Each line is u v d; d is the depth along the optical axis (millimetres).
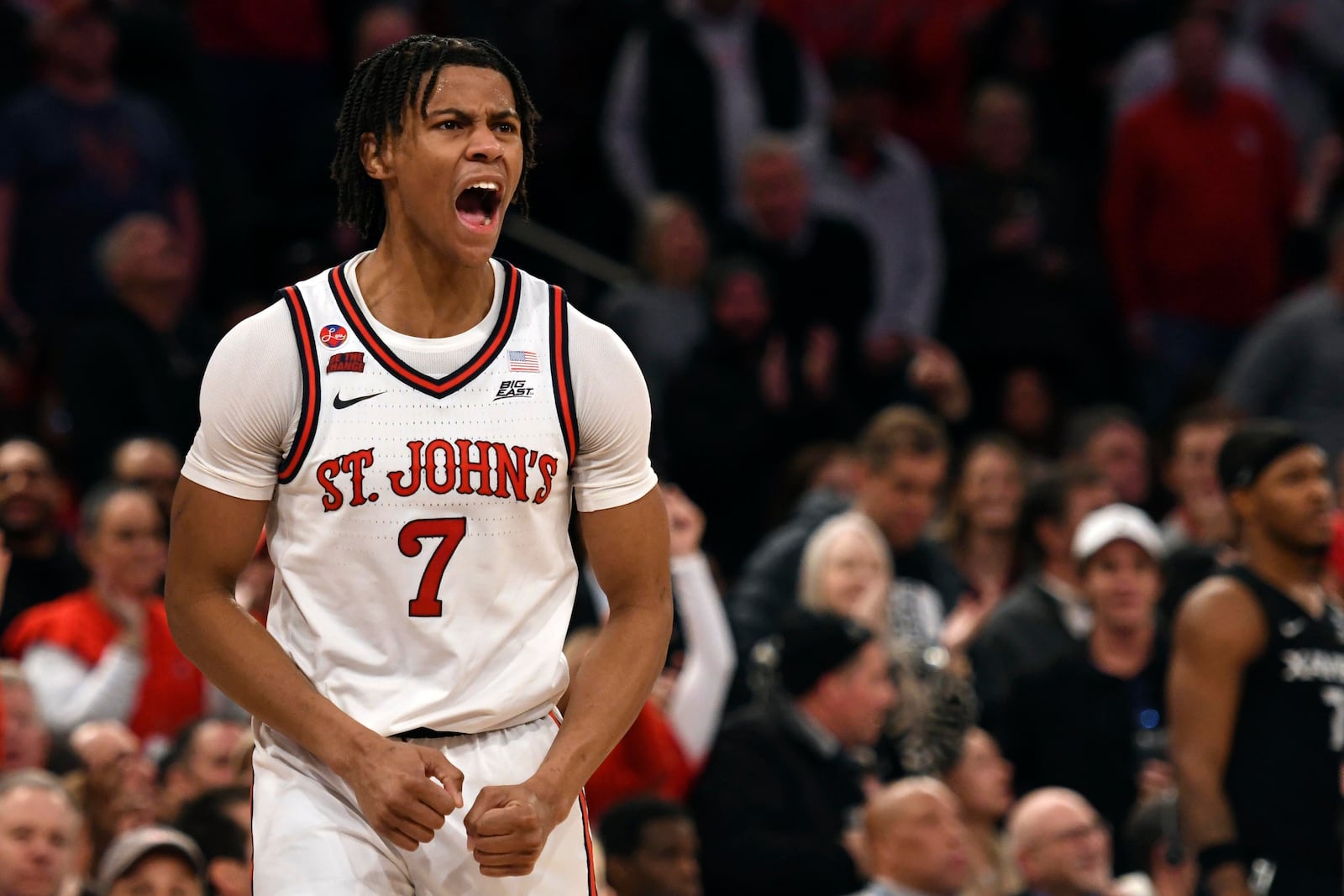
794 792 17375
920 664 19453
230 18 30578
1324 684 15016
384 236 8812
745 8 30469
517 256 27016
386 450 8453
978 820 18250
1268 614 15047
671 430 25000
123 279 24250
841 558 19578
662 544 8938
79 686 17969
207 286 27906
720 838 17000
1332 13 36469
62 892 14547
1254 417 27641
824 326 27719
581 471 8844
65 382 23547
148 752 17734
